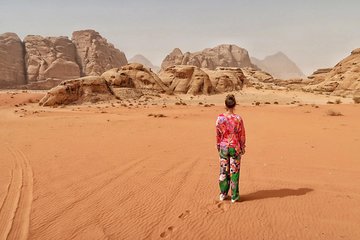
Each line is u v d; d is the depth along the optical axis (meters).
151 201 6.40
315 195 6.50
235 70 97.50
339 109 35.72
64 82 61.50
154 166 9.36
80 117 30.94
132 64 74.75
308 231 4.92
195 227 5.16
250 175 8.13
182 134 16.67
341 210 5.70
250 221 5.32
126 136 16.20
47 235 5.06
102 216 5.73
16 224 5.48
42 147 13.36
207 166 9.26
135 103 59.53
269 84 116.00
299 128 18.27
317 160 9.70
